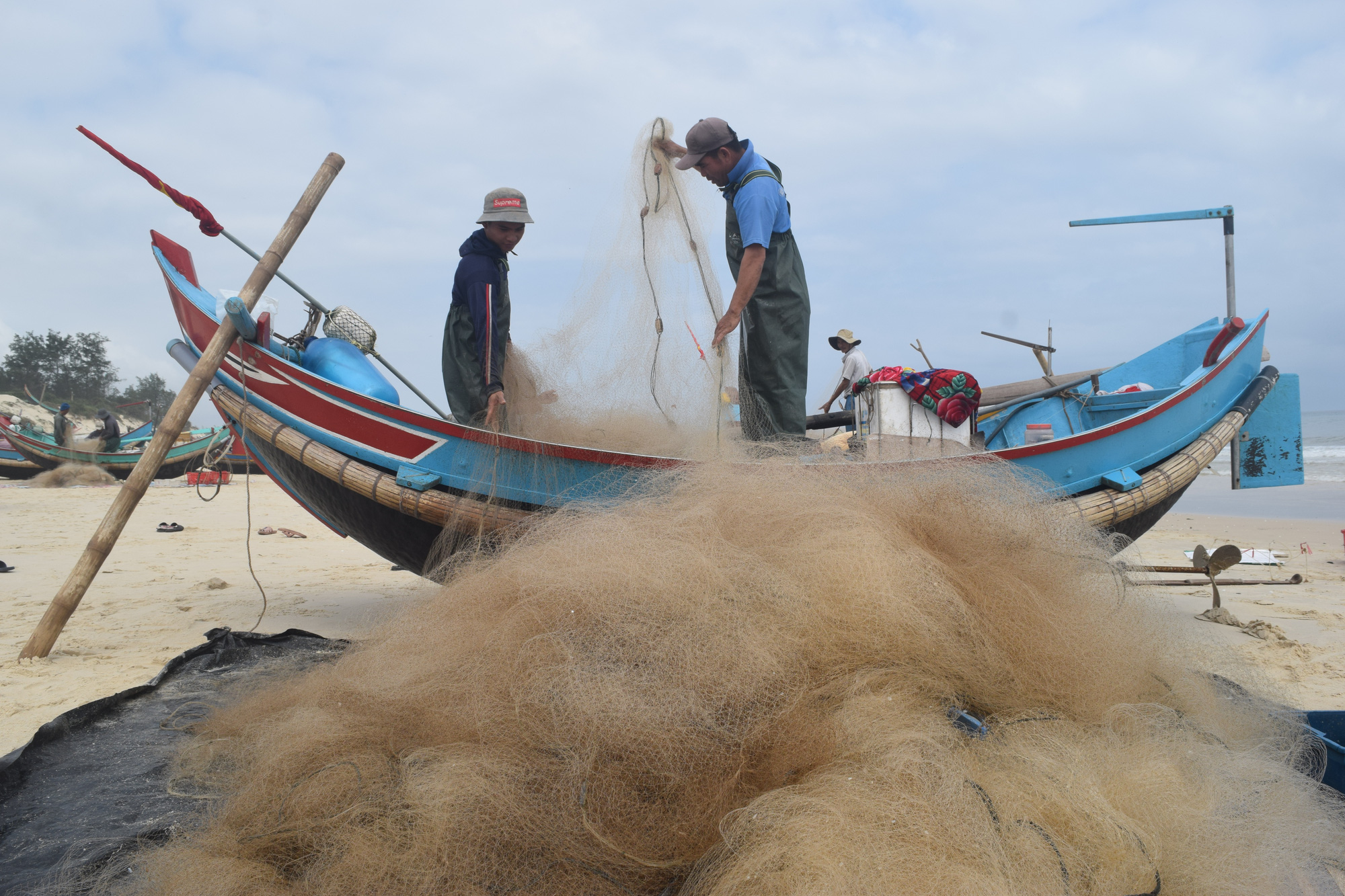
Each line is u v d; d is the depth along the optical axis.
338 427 4.75
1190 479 5.44
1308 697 3.79
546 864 1.89
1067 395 6.98
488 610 2.70
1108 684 2.56
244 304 4.76
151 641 4.97
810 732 2.11
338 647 4.46
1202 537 11.98
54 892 1.97
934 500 3.10
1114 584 3.17
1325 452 45.88
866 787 1.91
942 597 2.49
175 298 5.49
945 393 4.84
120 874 2.04
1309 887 2.02
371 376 5.08
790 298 4.72
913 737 2.05
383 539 4.95
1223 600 6.44
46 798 2.55
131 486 4.70
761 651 2.24
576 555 2.70
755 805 1.88
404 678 2.51
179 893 1.85
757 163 4.72
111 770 2.77
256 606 6.12
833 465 3.75
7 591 6.75
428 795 1.99
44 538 10.77
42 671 4.23
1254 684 3.17
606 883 1.88
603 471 4.29
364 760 2.23
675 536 2.78
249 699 3.08
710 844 1.92
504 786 1.99
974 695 2.40
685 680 2.16
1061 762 2.09
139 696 3.59
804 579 2.57
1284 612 5.90
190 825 2.29
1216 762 2.26
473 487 4.47
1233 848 1.94
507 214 4.77
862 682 2.27
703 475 3.59
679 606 2.36
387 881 1.84
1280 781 2.25
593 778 2.00
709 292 4.83
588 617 2.39
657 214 4.82
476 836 1.90
